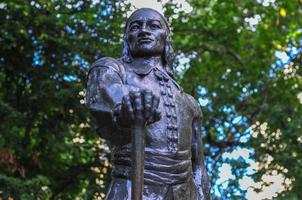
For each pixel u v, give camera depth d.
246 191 16.70
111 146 5.39
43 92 15.74
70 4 16.75
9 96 16.19
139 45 5.57
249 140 17.45
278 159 16.33
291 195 15.56
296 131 16.73
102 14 16.78
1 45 15.91
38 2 16.14
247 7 19.28
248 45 19.27
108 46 16.27
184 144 5.40
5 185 14.16
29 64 16.14
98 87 5.29
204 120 18.12
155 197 5.21
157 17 5.65
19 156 15.68
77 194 16.55
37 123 15.99
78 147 16.08
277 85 18.69
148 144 5.30
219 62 19.25
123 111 4.87
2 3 15.93
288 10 19.27
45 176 15.18
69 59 16.16
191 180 5.43
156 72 5.52
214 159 17.67
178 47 18.88
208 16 19.27
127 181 5.25
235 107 18.48
